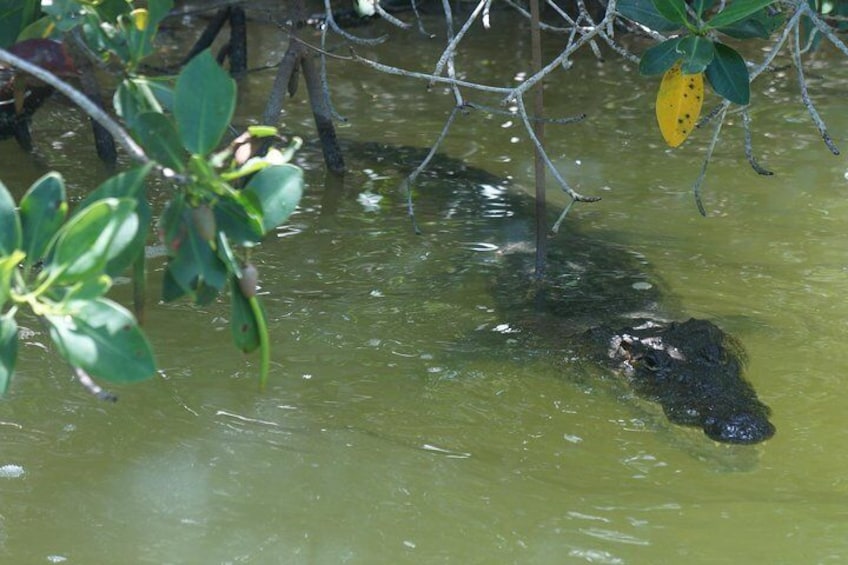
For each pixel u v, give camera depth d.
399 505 6.88
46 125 15.09
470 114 16.09
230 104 4.02
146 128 4.07
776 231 11.80
